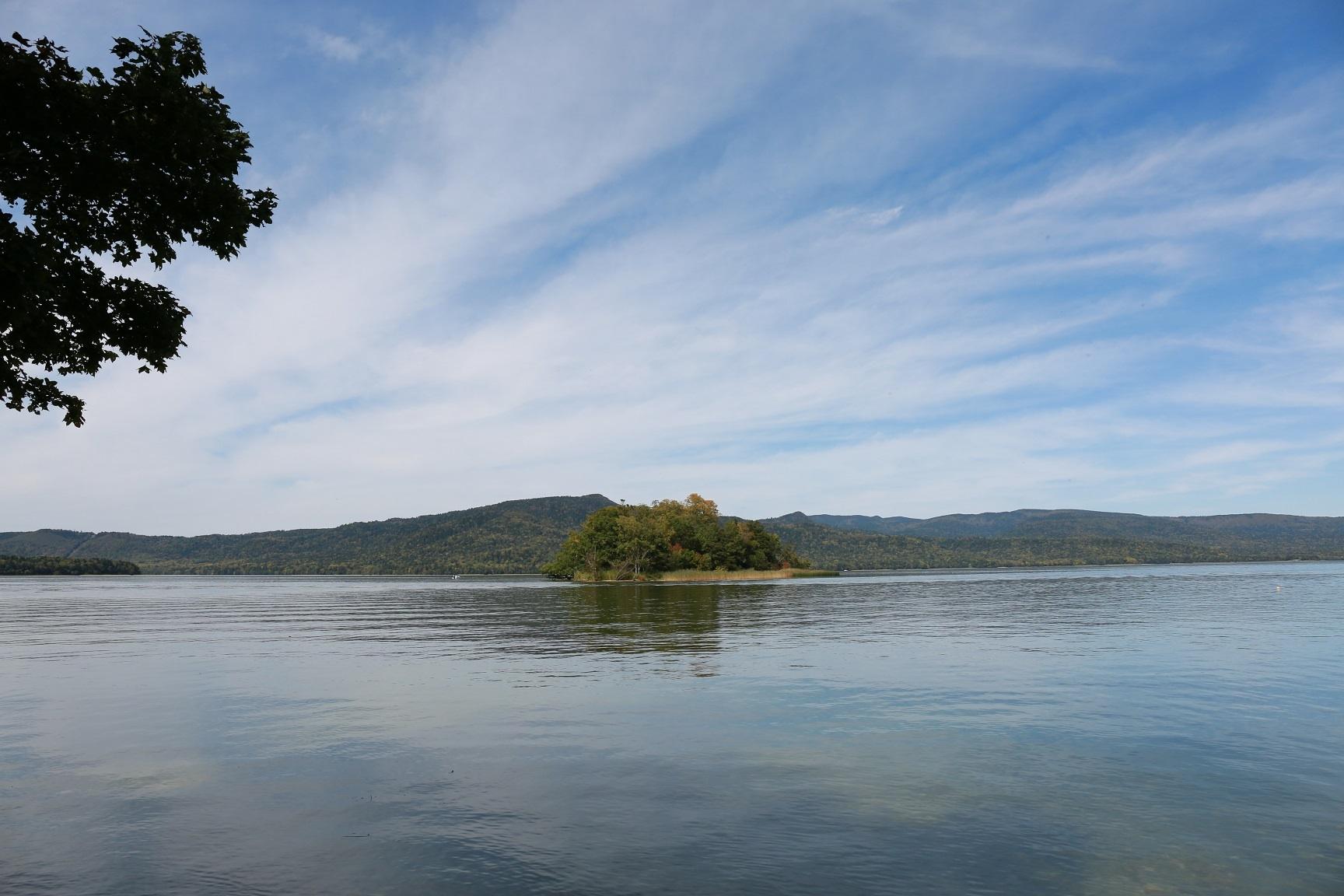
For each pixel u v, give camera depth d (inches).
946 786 423.5
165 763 480.7
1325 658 952.9
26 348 443.2
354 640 1282.0
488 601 2783.0
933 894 290.4
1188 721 585.9
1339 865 318.3
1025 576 6269.7
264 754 501.7
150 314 469.4
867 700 676.7
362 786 430.3
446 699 694.5
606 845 340.8
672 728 568.4
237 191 469.1
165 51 447.8
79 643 1261.1
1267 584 3612.2
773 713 619.8
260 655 1068.5
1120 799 402.3
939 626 1459.2
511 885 298.5
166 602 2970.0
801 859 324.8
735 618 1742.1
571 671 869.8
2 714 639.8
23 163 413.1
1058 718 598.2
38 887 296.2
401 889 295.1
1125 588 3358.8
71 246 448.8
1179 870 313.0
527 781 437.4
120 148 430.9
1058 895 289.4
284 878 306.0
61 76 414.6
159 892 292.4
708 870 312.8
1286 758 482.9
